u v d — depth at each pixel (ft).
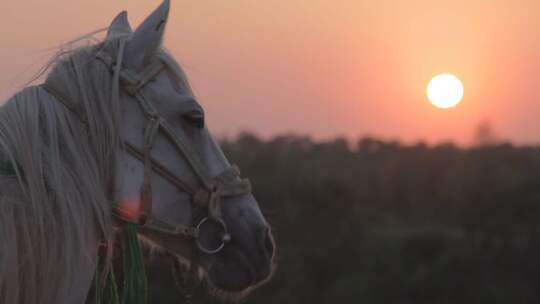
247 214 11.46
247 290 11.59
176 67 11.23
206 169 11.23
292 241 65.57
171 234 11.28
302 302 58.34
